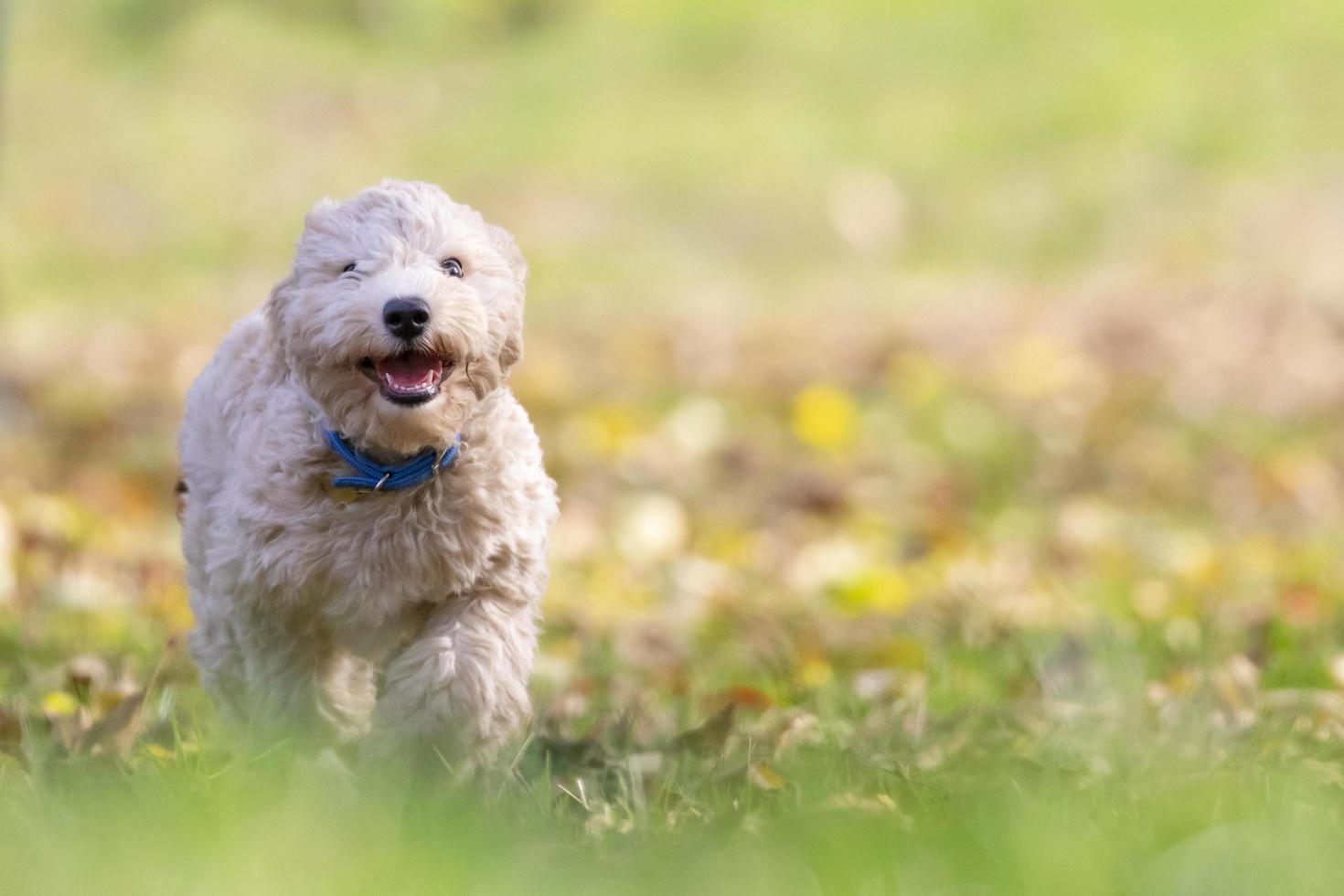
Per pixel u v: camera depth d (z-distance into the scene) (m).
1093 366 19.09
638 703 7.25
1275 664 8.13
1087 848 4.55
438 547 6.02
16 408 16.36
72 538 11.41
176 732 5.98
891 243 27.70
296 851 4.57
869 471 15.07
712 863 4.66
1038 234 27.69
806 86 33.12
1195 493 14.59
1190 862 4.48
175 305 23.00
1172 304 22.27
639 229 27.70
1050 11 35.31
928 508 13.84
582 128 31.45
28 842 4.63
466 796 5.47
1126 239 27.14
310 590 6.08
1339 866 4.46
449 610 6.11
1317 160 29.22
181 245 26.33
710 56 34.25
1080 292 23.81
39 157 29.25
